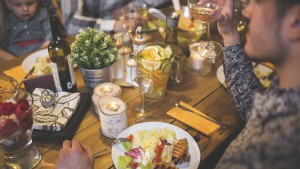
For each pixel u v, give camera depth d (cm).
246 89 106
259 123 55
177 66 122
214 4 114
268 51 56
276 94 54
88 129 105
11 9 192
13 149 89
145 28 163
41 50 145
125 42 133
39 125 98
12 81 114
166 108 115
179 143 95
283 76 56
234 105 112
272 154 48
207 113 113
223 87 127
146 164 90
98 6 204
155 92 117
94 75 116
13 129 81
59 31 110
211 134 103
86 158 83
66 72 113
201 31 152
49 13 204
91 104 116
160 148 94
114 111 98
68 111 105
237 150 55
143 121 108
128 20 167
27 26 199
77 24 186
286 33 51
